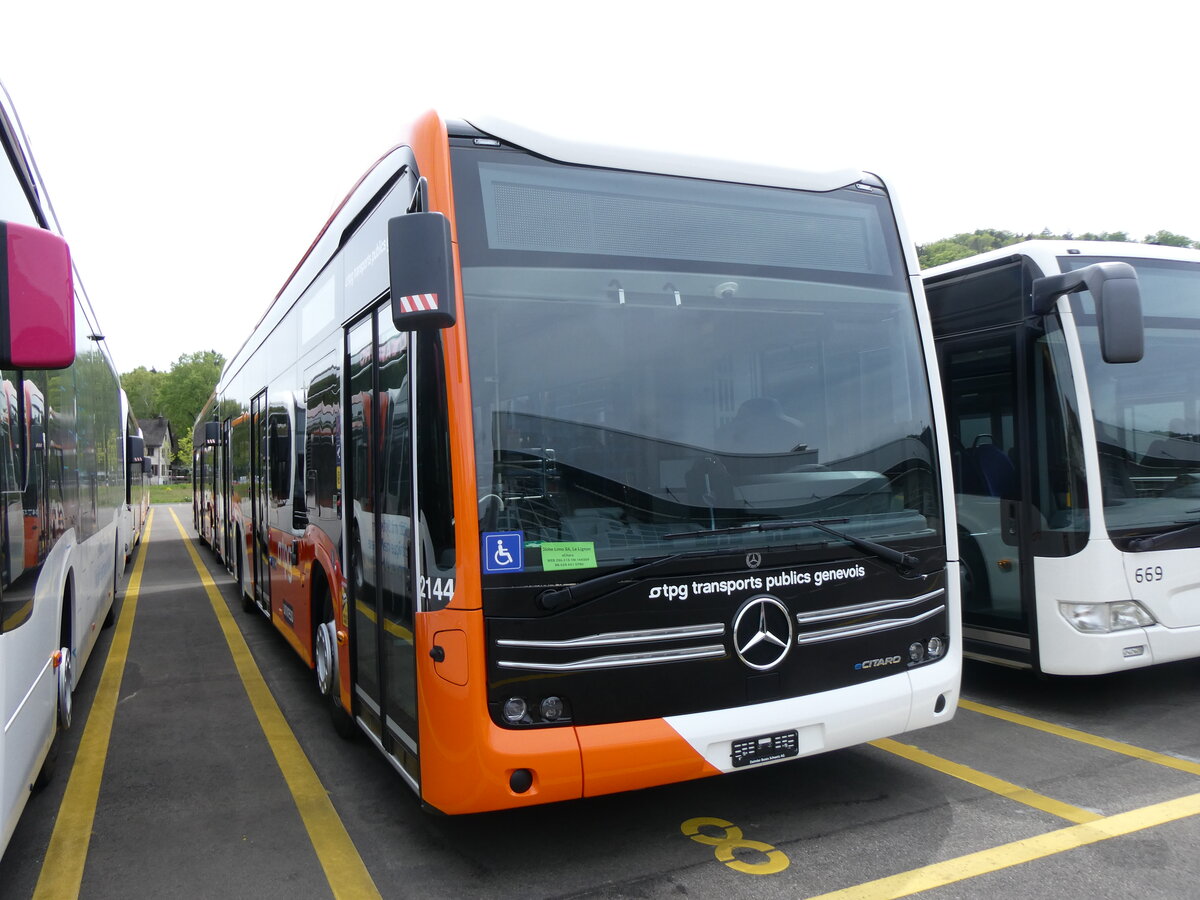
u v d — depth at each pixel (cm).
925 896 336
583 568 340
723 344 384
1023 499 568
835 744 377
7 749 319
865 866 362
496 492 334
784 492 381
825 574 381
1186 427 574
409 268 314
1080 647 534
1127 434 550
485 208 354
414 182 366
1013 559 578
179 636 913
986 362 600
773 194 410
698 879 354
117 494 1072
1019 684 645
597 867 368
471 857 383
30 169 433
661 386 368
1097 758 483
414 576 357
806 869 360
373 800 454
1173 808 412
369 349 434
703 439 371
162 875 375
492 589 329
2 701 309
